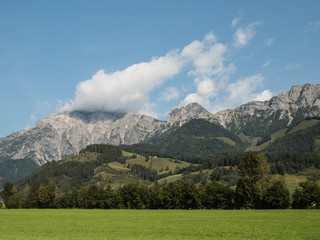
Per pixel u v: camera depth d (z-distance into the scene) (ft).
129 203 513.45
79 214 394.32
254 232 201.57
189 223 258.78
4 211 488.44
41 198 598.34
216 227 229.45
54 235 201.98
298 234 190.80
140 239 181.57
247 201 400.67
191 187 461.78
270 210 370.94
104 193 561.84
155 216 335.47
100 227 244.01
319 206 380.78
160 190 487.20
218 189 444.96
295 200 392.47
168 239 180.55
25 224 274.57
